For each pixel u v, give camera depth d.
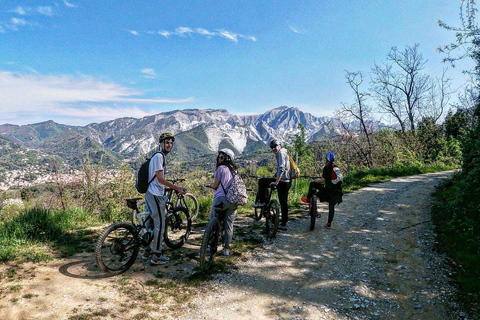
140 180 4.18
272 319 3.15
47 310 2.92
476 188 6.02
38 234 5.21
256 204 6.05
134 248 4.16
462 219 5.95
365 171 18.59
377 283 4.04
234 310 3.29
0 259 4.04
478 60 8.01
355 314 3.29
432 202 9.06
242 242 5.49
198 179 10.41
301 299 3.59
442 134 27.67
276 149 6.17
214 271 4.24
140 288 3.60
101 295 3.33
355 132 23.77
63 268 3.94
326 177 6.62
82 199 8.42
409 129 27.77
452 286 3.86
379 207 8.79
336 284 3.99
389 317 3.24
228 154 4.74
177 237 5.59
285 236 6.02
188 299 3.46
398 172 18.09
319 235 6.11
